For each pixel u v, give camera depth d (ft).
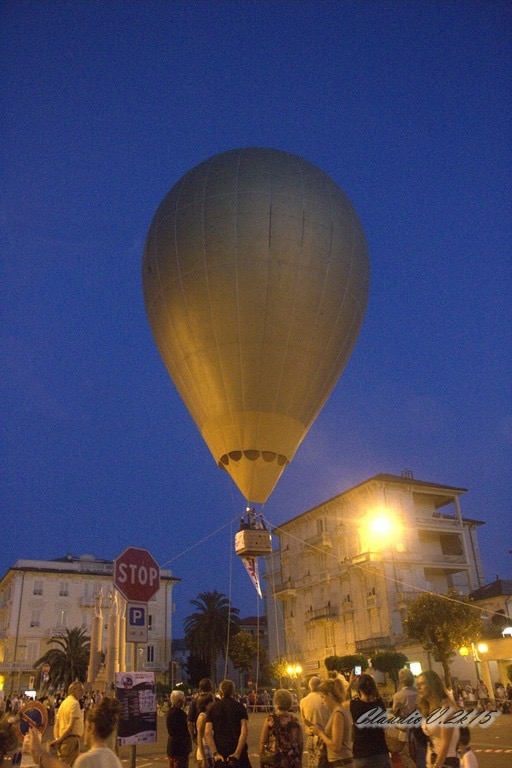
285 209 65.98
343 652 176.76
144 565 30.17
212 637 227.61
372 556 171.73
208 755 28.99
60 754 29.04
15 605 240.12
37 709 22.95
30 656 234.99
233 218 65.21
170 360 68.64
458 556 182.09
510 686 107.45
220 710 26.48
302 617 196.44
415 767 26.91
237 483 64.95
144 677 29.48
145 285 71.36
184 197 68.85
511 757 46.55
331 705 24.52
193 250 65.36
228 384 63.77
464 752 20.79
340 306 67.05
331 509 194.08
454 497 189.26
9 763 36.81
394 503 179.42
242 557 63.93
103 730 15.34
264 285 63.62
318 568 194.59
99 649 97.35
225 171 68.80
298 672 178.81
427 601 135.64
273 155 70.95
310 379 65.41
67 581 250.37
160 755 60.64
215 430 64.90
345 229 68.90
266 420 63.72
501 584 162.50
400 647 158.20
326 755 25.13
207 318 64.18
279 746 24.39
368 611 172.45
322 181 70.69
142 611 29.50
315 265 65.41
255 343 63.36
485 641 124.47
